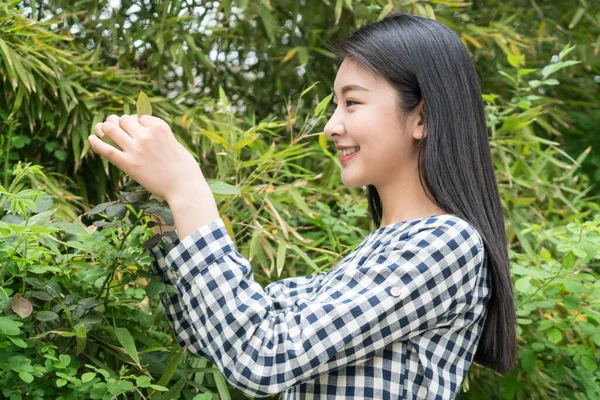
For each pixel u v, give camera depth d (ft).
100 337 3.82
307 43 7.26
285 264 5.88
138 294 4.19
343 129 3.07
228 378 2.68
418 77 3.00
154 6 6.65
